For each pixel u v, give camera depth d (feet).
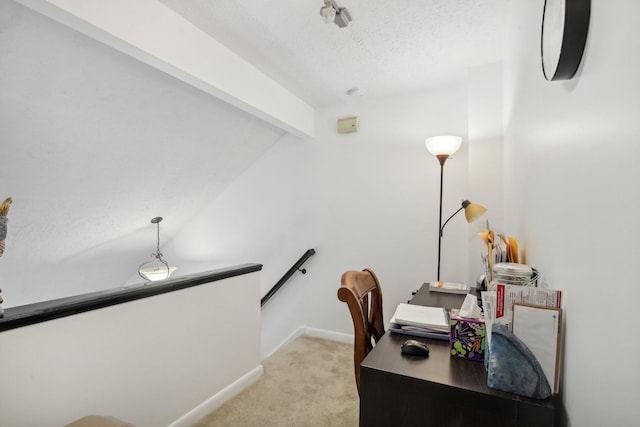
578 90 2.35
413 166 8.70
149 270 11.28
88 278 10.82
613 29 1.82
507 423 2.52
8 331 3.51
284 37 6.14
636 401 1.54
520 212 4.72
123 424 3.46
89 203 8.27
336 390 6.62
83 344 4.15
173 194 10.11
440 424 2.73
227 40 6.22
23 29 4.50
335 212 9.70
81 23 4.16
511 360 2.56
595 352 2.00
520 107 4.78
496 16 5.57
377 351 3.36
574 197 2.42
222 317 6.27
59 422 3.90
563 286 2.63
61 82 5.40
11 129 5.64
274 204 10.66
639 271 1.53
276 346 10.47
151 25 4.94
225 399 6.21
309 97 9.10
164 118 7.30
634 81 1.58
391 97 8.98
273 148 10.69
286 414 5.81
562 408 2.58
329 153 9.80
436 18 5.62
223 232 11.52
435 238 8.40
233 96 6.66
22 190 6.82
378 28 5.89
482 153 7.16
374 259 9.13
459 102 8.20
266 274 10.78
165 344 5.19
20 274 8.85
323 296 9.83
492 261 4.90
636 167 1.56
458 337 3.20
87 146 6.80
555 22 2.62
